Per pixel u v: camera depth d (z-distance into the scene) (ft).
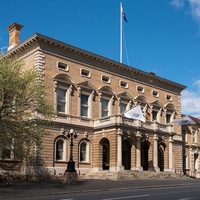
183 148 211.41
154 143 162.20
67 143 145.28
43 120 104.37
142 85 186.09
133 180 129.59
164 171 165.07
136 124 154.61
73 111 149.89
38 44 140.77
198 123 226.58
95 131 155.33
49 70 142.82
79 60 155.74
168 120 201.16
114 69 171.53
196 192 82.74
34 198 69.67
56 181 123.34
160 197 69.10
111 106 166.30
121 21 184.44
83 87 154.81
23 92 100.89
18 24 162.50
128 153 159.63
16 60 109.91
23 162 132.77
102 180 127.34
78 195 75.97
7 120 98.12
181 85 209.67
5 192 80.59
